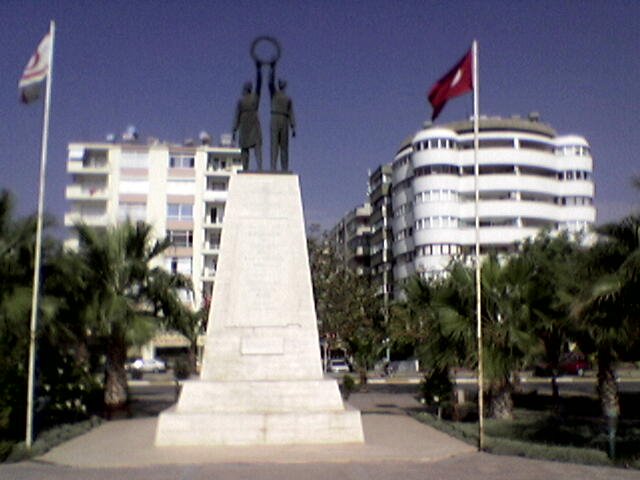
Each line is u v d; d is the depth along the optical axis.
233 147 59.34
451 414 22.16
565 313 19.09
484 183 60.09
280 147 18.56
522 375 48.66
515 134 61.25
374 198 78.56
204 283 56.28
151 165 57.31
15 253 17.72
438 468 13.10
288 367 16.78
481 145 61.56
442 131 61.06
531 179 60.50
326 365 55.66
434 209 59.78
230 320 16.98
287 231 17.61
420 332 25.14
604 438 16.28
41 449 15.27
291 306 17.16
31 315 17.28
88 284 21.89
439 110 17.33
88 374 23.58
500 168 60.97
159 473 12.66
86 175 57.12
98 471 12.98
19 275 17.59
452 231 59.53
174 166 57.69
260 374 16.70
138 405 27.31
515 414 22.50
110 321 22.20
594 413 23.20
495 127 62.03
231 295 17.12
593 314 15.43
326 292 45.09
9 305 16.97
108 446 16.12
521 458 14.26
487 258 20.67
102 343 24.36
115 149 57.09
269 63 19.19
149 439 17.22
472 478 12.12
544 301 19.61
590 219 62.31
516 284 19.73
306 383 16.44
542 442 16.28
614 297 14.51
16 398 16.80
